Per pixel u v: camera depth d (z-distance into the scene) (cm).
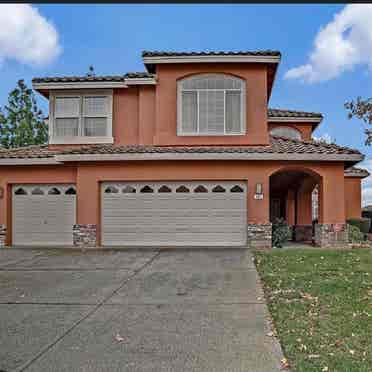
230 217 1627
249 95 1784
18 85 3922
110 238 1653
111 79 1844
